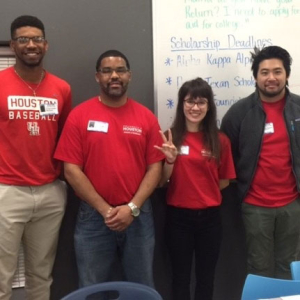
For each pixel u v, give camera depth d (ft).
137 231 7.18
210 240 7.56
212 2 8.20
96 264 7.19
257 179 7.74
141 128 6.98
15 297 8.34
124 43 8.01
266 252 7.96
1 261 6.91
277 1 8.43
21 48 6.56
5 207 6.78
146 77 8.17
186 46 8.20
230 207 8.75
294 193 7.78
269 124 7.59
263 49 7.45
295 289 4.87
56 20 7.72
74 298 5.08
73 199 8.17
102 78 6.85
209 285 7.67
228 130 7.95
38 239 7.25
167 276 8.68
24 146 6.75
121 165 6.82
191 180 7.38
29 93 6.79
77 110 6.97
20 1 7.53
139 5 8.01
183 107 7.41
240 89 8.50
